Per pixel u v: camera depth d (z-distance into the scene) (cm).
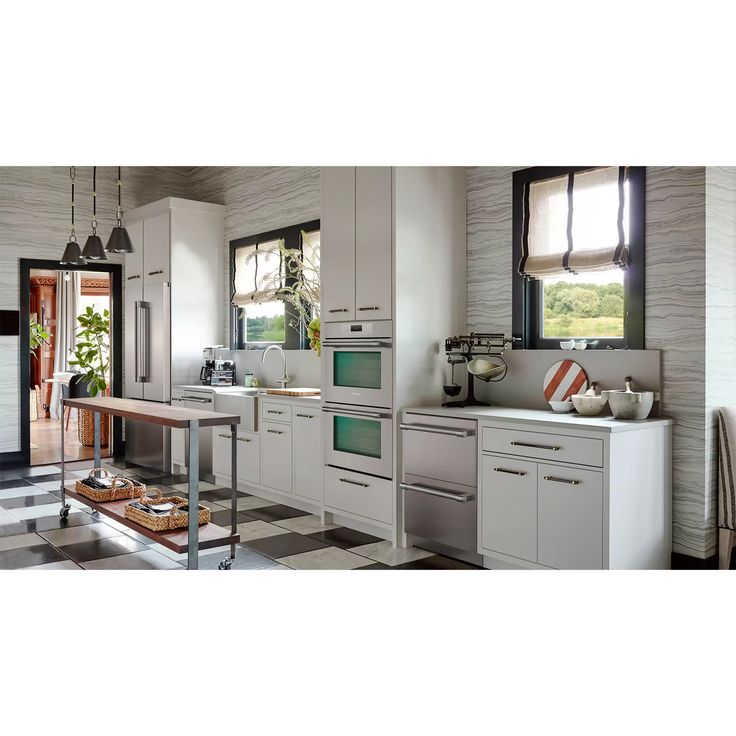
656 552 336
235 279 672
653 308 357
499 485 353
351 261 441
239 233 667
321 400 470
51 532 451
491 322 439
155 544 423
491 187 438
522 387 418
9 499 545
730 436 334
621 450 311
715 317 342
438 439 387
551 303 415
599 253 376
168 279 658
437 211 433
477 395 446
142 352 684
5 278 679
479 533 364
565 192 397
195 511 347
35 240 693
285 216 602
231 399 570
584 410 356
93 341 814
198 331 673
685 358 344
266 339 641
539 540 334
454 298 445
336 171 451
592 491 312
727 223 348
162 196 755
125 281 745
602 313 389
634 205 363
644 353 356
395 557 393
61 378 990
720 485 341
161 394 659
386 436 419
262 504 527
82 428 815
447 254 440
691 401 342
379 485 425
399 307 412
